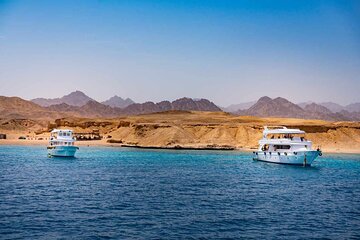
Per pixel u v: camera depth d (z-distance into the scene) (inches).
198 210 2023.9
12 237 1523.1
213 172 3777.1
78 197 2325.3
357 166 4699.8
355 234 1651.1
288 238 1579.7
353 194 2623.0
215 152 6899.6
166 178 3257.9
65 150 5354.3
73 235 1563.7
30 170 3791.8
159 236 1573.6
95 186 2760.8
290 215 1951.3
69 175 3395.7
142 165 4458.7
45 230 1621.6
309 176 3604.8
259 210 2048.5
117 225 1715.1
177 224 1747.0
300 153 4379.9
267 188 2805.1
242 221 1815.9
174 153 6574.8
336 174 3816.4
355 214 2004.2
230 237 1576.0
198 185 2881.4
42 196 2341.3
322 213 2012.8
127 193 2487.7
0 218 1791.3
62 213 1907.0
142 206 2098.9
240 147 7839.6
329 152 7199.8
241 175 3565.5
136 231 1632.6
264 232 1651.1
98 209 2007.9
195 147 7623.0
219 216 1902.1
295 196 2495.1
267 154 4778.5
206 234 1609.3
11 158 5295.3
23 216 1835.6
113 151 6943.9
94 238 1534.2
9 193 2433.6
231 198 2374.5
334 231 1689.2
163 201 2244.1
